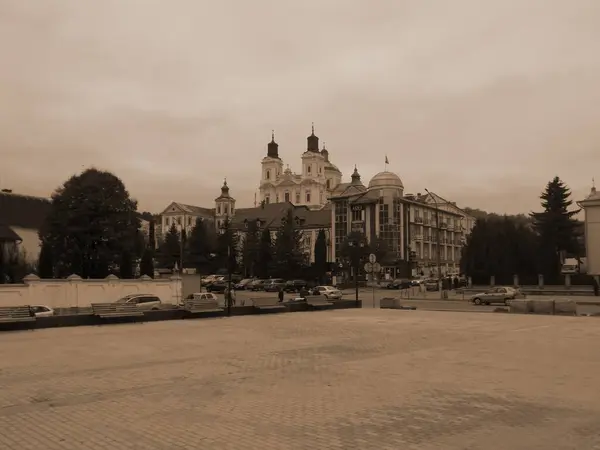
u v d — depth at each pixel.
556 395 10.27
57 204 53.00
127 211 54.44
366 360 14.62
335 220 99.88
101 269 52.47
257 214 120.50
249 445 7.34
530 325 24.23
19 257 56.00
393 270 91.38
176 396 10.38
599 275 61.16
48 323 23.92
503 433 7.88
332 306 35.75
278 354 15.78
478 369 13.11
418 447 7.24
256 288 72.88
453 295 57.56
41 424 8.44
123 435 7.83
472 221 129.12
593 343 17.92
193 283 48.69
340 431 8.00
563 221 69.50
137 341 19.02
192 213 147.75
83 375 12.60
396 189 95.00
